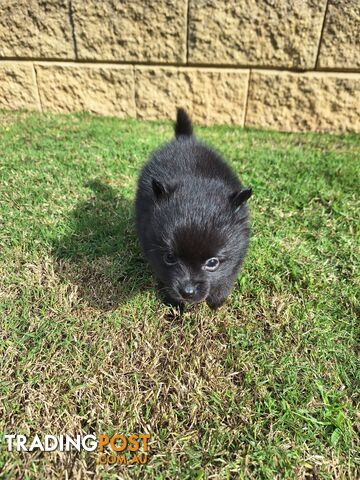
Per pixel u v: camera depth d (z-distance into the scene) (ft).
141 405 1.59
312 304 2.01
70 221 2.46
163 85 4.17
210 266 1.67
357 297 2.05
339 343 1.83
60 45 4.03
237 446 1.47
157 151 2.46
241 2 3.71
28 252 2.20
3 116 4.14
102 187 2.86
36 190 2.69
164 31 3.90
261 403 1.60
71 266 2.15
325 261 2.25
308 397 1.60
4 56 4.10
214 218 1.64
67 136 3.65
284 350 1.79
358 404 1.59
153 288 2.07
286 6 3.68
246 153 3.50
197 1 3.73
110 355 1.74
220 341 1.85
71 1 3.80
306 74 3.99
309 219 2.58
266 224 2.52
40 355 1.71
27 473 1.37
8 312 1.87
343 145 3.85
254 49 3.91
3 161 3.05
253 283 2.11
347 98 4.05
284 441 1.48
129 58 4.06
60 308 1.92
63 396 1.57
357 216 2.59
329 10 3.66
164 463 1.42
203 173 2.00
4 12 3.88
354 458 1.44
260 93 4.12
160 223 1.68
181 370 1.70
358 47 3.80
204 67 4.07
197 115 4.29
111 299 2.00
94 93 4.26
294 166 3.24
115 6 3.81
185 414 1.56
